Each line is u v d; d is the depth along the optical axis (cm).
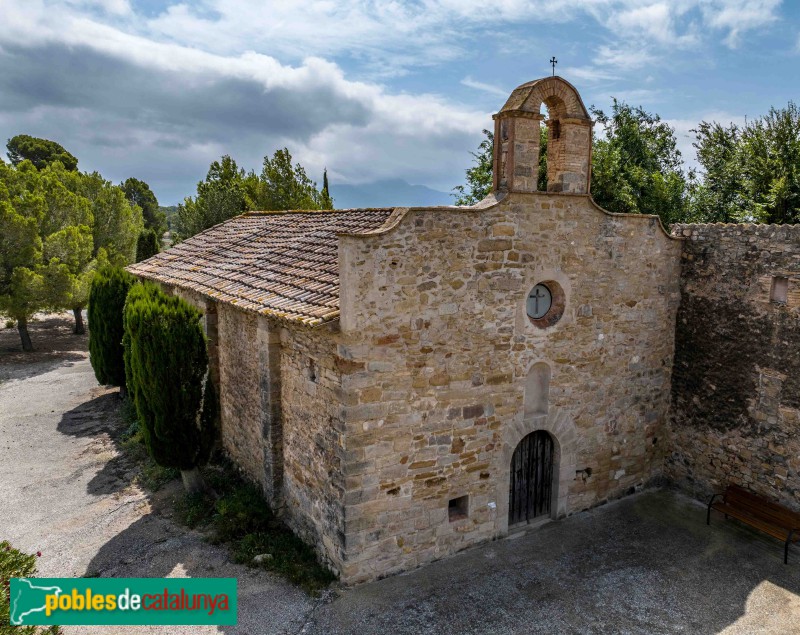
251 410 1188
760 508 1045
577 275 1041
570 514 1120
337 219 1302
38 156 5456
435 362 903
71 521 1102
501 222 934
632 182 2106
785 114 1881
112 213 3078
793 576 939
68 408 1780
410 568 936
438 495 944
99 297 1734
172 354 1064
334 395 863
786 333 1020
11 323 2505
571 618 833
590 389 1101
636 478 1209
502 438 998
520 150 933
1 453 1435
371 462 870
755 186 1858
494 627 810
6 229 2259
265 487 1111
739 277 1090
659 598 880
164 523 1086
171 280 1445
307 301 911
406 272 852
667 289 1178
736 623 828
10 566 554
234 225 1822
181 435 1099
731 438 1122
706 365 1156
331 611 835
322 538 940
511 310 972
